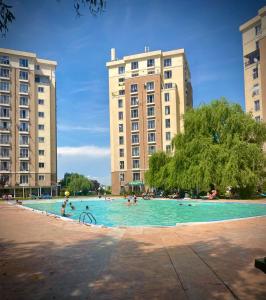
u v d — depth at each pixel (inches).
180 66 3105.3
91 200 1947.6
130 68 3228.3
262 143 1561.3
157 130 2997.0
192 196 1681.8
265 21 2471.7
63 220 688.4
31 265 291.1
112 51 3388.3
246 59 2711.6
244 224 561.6
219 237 421.7
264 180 1547.7
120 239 415.2
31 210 1066.1
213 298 202.5
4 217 787.4
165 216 1021.8
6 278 252.8
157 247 360.5
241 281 233.8
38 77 3144.7
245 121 1508.4
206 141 1496.1
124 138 3159.5
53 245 384.5
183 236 433.7
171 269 268.7
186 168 1557.6
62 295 213.6
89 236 444.5
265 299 200.1
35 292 220.2
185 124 1657.2
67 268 278.4
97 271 267.0
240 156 1409.9
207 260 296.5
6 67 2913.4
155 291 217.0
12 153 2878.9
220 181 1430.9
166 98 3026.6
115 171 3154.5
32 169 2950.3
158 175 1957.4
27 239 433.1
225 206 1209.4
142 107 3068.4
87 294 214.4
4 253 344.5
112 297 208.1
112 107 3240.7
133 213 1139.3
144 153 3024.1
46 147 3043.8
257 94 2549.2
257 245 364.2
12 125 2901.1
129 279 244.1
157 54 3129.9
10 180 2851.9
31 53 3021.7
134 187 3011.8
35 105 3034.0
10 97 2910.9
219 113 1533.0
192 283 231.6
